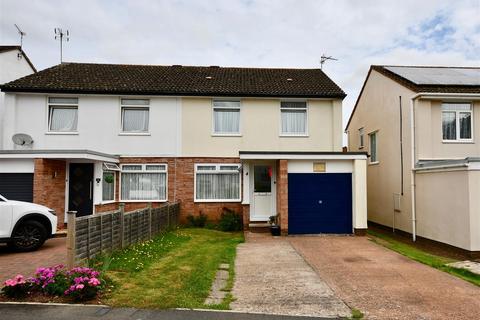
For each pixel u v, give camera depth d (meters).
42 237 9.29
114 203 14.99
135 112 15.72
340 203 13.13
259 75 18.41
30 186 12.27
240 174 15.38
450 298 5.96
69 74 16.62
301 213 13.04
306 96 15.73
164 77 17.14
